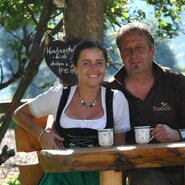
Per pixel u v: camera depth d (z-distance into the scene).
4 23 6.99
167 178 3.92
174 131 3.83
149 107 4.13
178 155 3.38
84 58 3.90
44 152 3.35
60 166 3.26
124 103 4.03
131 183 3.90
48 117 4.22
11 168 8.45
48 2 5.85
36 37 5.98
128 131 4.16
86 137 3.89
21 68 6.95
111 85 4.26
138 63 4.11
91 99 3.96
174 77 4.14
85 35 5.11
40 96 4.05
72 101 3.98
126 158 3.33
